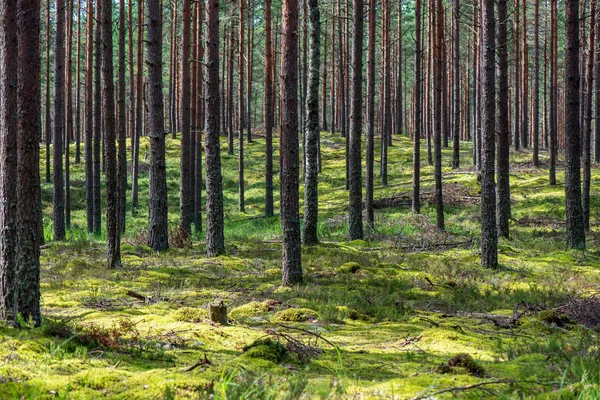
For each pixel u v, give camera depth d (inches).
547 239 780.0
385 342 280.5
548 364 223.9
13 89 265.7
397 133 2095.2
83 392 171.6
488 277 525.7
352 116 736.3
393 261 601.0
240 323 316.2
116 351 229.3
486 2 561.6
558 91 2346.2
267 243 737.0
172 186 1521.9
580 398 165.0
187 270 515.2
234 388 170.1
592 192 1082.7
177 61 1780.3
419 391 182.9
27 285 240.8
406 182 1346.0
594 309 359.6
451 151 1742.1
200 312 315.6
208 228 608.7
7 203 261.4
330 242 748.0
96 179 981.2
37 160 244.2
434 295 434.9
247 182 1574.8
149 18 639.1
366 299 402.3
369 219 874.1
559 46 1836.9
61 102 818.8
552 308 378.6
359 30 706.2
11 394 161.5
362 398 175.5
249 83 1594.5
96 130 989.8
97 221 968.3
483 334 306.5
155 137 647.8
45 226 1019.3
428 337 285.0
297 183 454.9
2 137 265.9
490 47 561.6
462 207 1083.3
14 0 265.7
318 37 619.2
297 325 317.1
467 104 2154.3
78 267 517.3
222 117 2018.9
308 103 671.8
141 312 333.4
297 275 451.8
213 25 598.9
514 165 1380.4
